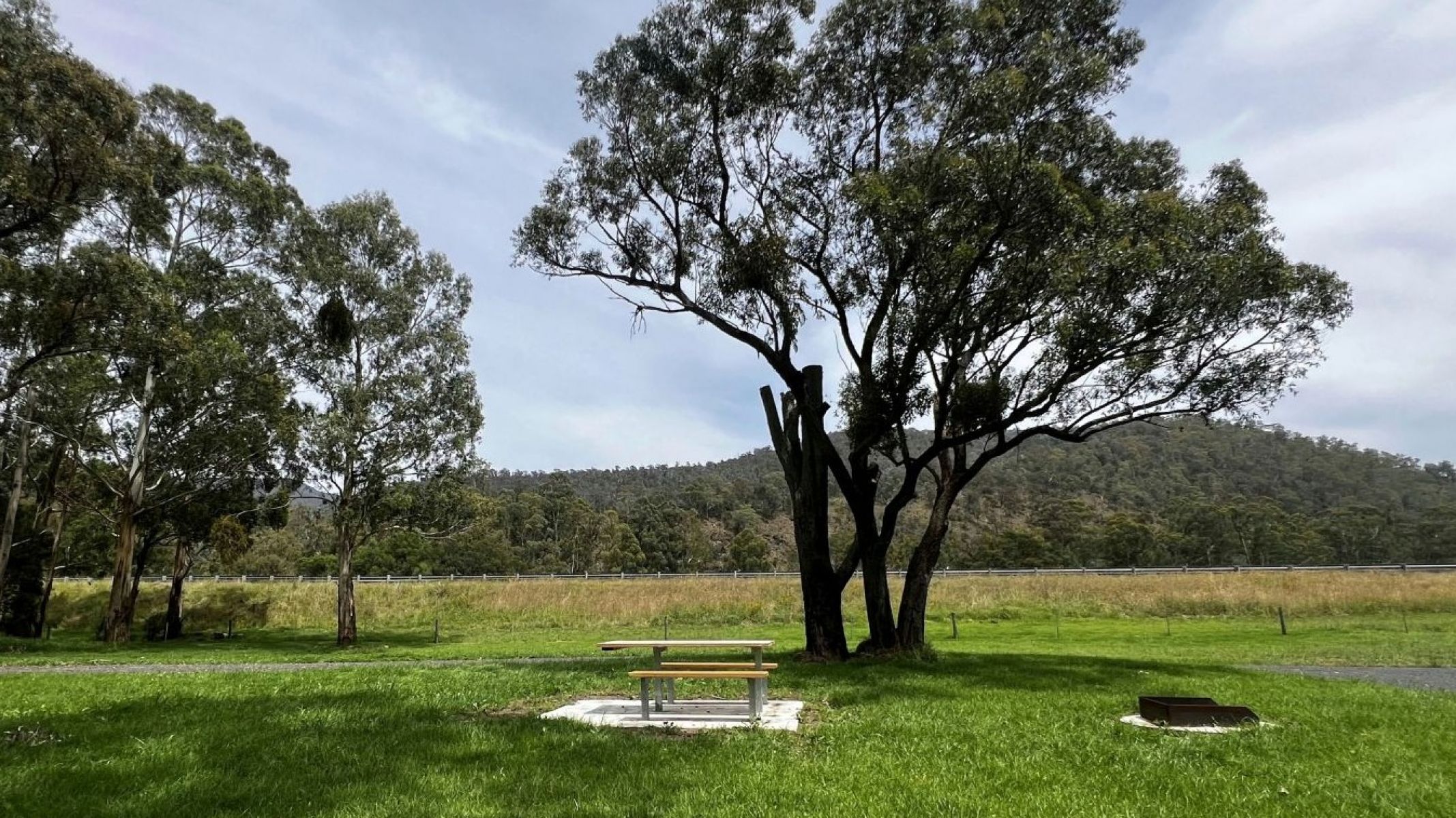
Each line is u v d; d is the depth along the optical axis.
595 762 7.14
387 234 35.53
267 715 9.60
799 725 9.30
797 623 40.25
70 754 7.35
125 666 19.77
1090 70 14.70
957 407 16.70
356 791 6.14
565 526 114.25
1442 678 18.12
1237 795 6.41
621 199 18.48
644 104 17.81
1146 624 36.66
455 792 6.16
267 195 33.19
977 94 14.85
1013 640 29.41
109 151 21.05
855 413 17.58
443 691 11.86
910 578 18.61
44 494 38.69
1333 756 7.96
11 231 19.84
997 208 15.29
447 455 34.97
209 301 32.84
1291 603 39.62
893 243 15.60
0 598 32.78
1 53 18.77
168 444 34.19
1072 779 6.81
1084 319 14.27
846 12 16.92
